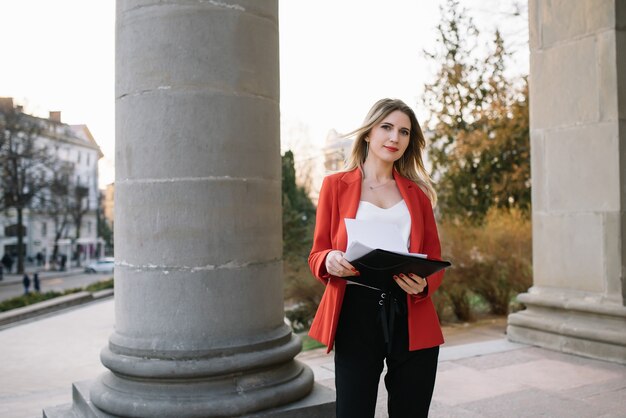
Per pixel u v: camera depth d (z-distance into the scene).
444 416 3.92
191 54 3.10
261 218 3.30
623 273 5.37
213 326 3.12
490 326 8.03
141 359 3.10
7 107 38.78
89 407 3.32
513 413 3.96
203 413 2.99
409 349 2.21
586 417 3.88
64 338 12.04
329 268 2.17
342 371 2.26
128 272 3.21
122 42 3.24
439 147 12.82
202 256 3.11
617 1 5.41
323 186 2.43
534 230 6.20
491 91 12.48
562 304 5.73
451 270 8.74
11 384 7.72
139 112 3.15
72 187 52.22
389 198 2.39
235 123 3.19
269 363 3.23
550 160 6.01
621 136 5.41
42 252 60.62
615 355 5.23
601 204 5.53
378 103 2.43
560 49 5.89
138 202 3.16
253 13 3.29
